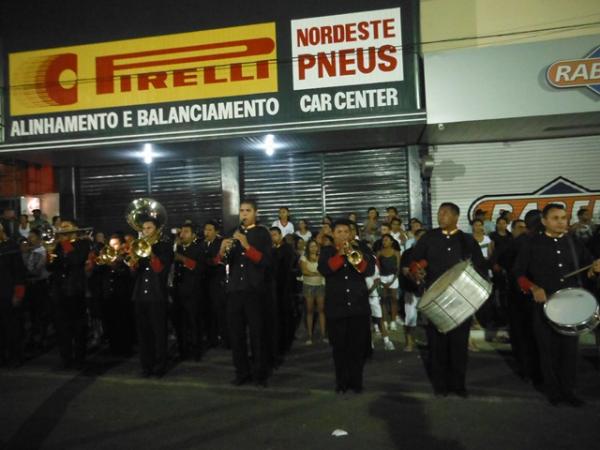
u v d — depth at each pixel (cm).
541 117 970
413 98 1016
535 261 572
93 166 1341
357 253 565
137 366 764
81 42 1137
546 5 1118
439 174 1198
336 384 607
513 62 968
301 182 1249
